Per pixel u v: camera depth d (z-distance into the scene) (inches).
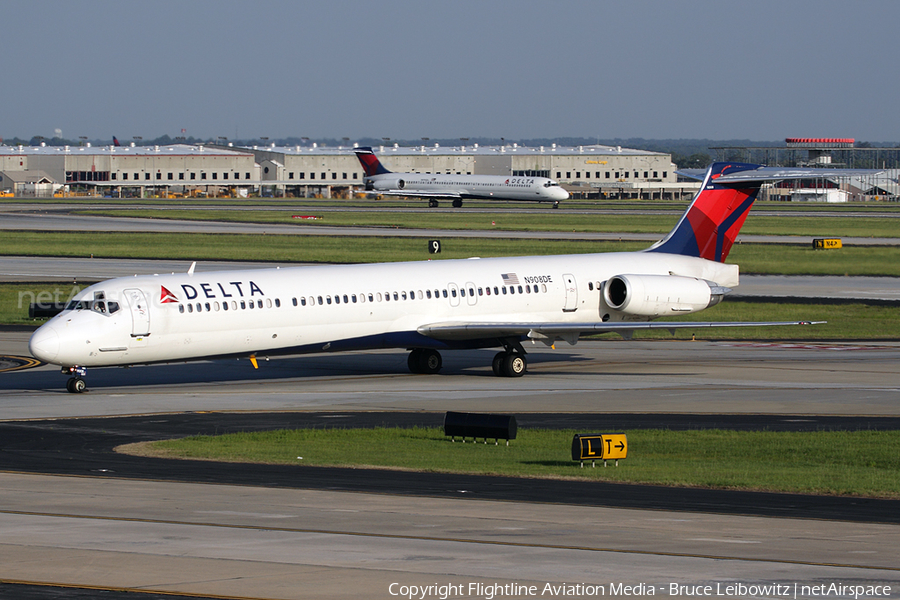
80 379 6328.7
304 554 2755.9
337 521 3166.8
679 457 4613.7
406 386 6796.3
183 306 6195.9
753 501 3585.1
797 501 3599.9
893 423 5536.4
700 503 3528.5
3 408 5733.3
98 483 3772.1
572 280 7706.7
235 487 3722.9
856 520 3284.9
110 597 2367.1
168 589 2427.4
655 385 6884.8
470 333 7007.9
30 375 7101.4
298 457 4407.0
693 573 2603.3
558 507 3422.7
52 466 4131.4
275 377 7180.1
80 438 4847.4
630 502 3531.0
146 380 6978.4
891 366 7800.2
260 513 3275.1
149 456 4394.7
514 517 3253.0
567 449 4717.0
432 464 4284.0
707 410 5935.0
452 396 6382.9
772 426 5438.0
